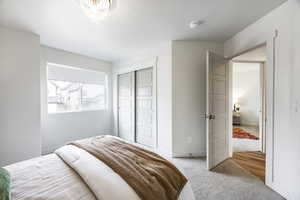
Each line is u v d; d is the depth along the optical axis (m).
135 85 3.81
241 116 6.73
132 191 0.94
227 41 2.85
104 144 1.71
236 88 6.87
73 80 3.59
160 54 3.07
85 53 3.54
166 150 3.01
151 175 1.12
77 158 1.33
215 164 2.53
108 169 1.14
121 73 4.08
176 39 2.79
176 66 2.86
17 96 2.34
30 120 2.46
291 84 1.64
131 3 1.71
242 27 2.34
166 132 3.01
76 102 3.66
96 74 4.05
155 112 3.20
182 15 1.99
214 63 2.53
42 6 1.75
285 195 1.70
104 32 2.46
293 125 1.62
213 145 2.50
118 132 4.27
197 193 1.80
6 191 0.86
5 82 2.24
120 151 1.51
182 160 2.76
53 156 1.53
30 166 1.30
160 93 3.11
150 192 0.95
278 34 1.79
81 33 2.50
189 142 2.91
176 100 2.87
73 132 3.51
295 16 1.59
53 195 0.91
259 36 2.09
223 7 1.82
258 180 2.09
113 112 4.35
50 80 3.21
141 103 3.70
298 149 1.57
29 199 0.88
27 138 2.43
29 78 2.44
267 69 1.96
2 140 2.23
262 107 3.31
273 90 1.87
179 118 2.88
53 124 3.18
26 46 2.40
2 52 2.21
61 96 3.39
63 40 2.77
